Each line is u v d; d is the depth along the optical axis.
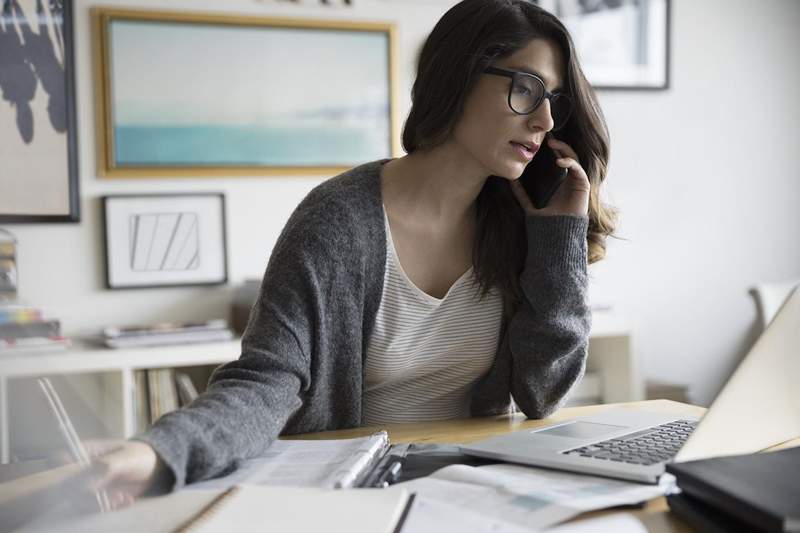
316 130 3.04
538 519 0.71
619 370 3.09
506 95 1.16
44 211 2.76
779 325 0.94
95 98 2.82
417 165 1.26
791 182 3.65
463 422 1.25
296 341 1.11
